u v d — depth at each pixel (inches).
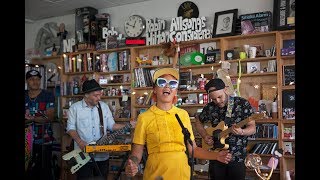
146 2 225.5
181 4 211.6
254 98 189.2
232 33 190.4
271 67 182.9
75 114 148.3
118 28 234.8
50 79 250.8
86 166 142.0
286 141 177.9
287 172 169.8
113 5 235.0
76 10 242.4
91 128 148.6
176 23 210.2
